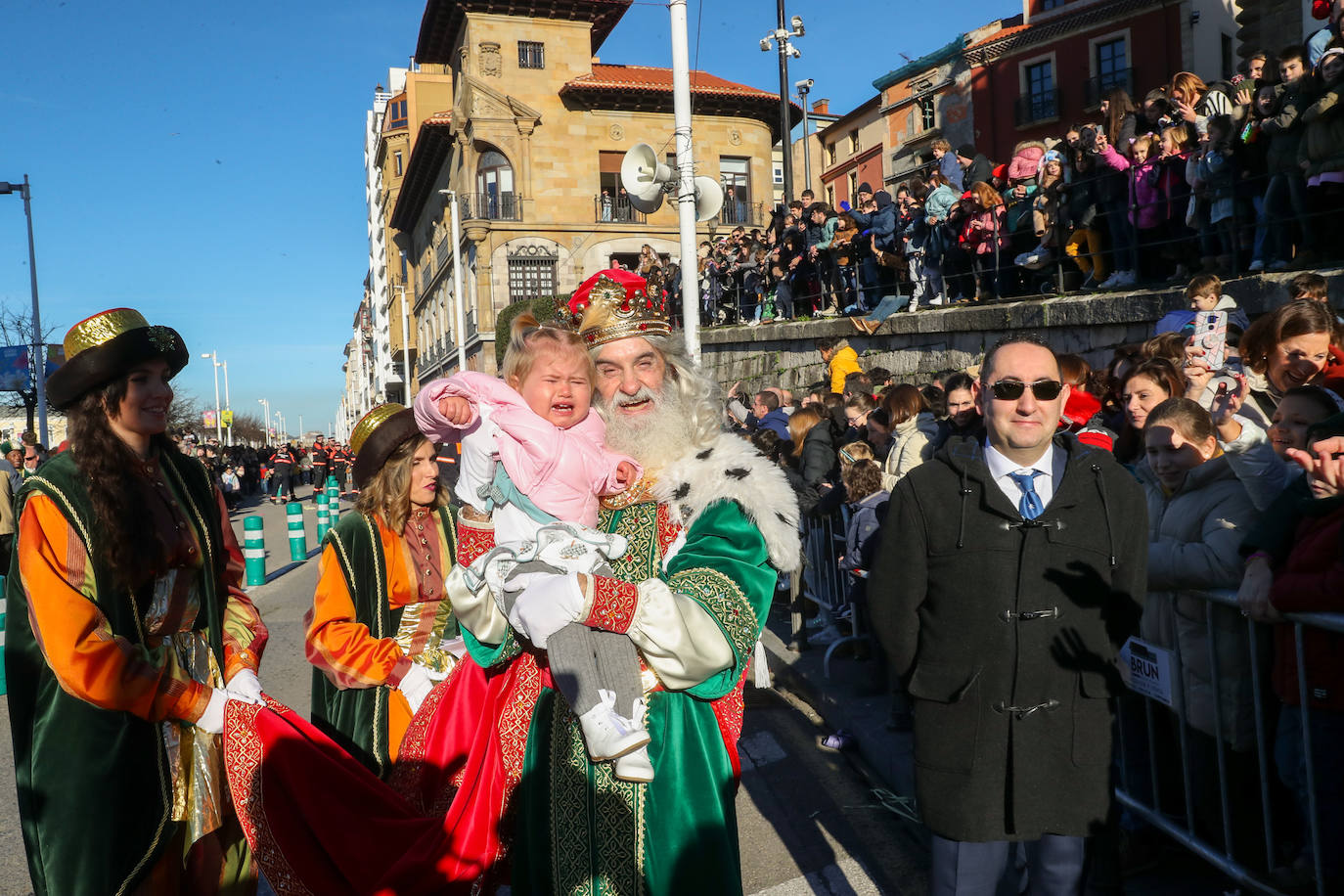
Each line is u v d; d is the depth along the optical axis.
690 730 2.03
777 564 2.05
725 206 34.00
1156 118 7.71
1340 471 2.35
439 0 32.41
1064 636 2.27
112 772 2.35
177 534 2.58
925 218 10.02
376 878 2.33
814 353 12.62
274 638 8.05
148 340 2.46
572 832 2.00
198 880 2.67
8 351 22.92
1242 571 2.75
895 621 2.39
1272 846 2.68
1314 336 3.46
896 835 3.71
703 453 2.12
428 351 46.94
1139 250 7.79
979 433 2.68
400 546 3.03
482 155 32.97
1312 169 5.86
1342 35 5.98
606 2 32.50
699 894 1.94
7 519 9.66
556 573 1.90
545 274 32.72
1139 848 3.23
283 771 2.44
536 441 2.03
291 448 30.53
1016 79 28.58
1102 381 5.16
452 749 2.54
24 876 3.76
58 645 2.25
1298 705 2.56
